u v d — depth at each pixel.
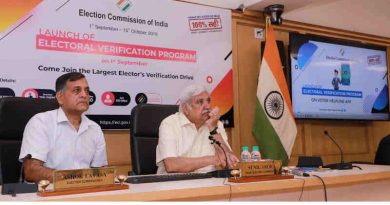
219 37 3.55
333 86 4.16
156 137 2.33
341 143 4.45
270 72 3.68
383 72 4.59
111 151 3.03
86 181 1.21
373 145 4.75
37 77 2.73
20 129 1.97
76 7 2.90
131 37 3.12
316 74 4.05
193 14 3.43
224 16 3.60
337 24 4.43
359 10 4.62
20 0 2.71
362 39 4.68
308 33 4.22
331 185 1.62
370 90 4.46
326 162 4.29
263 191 1.40
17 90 2.65
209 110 2.22
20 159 1.86
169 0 3.32
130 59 3.09
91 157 2.12
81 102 2.00
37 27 2.75
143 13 3.18
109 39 3.02
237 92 3.70
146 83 3.15
